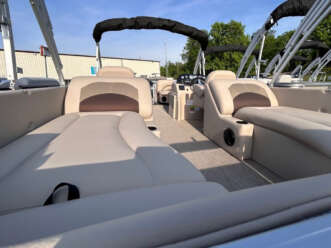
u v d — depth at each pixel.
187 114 3.66
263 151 1.67
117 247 0.20
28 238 0.31
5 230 0.33
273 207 0.27
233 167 1.70
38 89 1.27
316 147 1.12
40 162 0.68
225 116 2.16
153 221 0.24
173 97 3.77
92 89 1.83
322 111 1.83
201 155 1.97
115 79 1.98
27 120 1.09
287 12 3.38
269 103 2.21
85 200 0.44
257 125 1.73
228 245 0.22
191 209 0.26
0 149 0.83
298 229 0.25
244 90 2.24
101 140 0.91
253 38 4.54
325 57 6.78
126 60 26.31
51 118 1.49
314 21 2.55
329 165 1.10
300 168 1.30
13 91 0.97
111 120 1.34
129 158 0.73
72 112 1.71
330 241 0.26
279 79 3.30
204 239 0.22
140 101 1.85
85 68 22.48
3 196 0.52
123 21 3.83
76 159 0.71
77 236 0.22
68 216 0.37
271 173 1.58
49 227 0.34
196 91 3.56
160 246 0.21
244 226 0.24
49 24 1.97
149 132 1.08
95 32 3.85
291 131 1.31
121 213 0.39
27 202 0.51
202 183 0.56
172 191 0.50
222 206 0.27
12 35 1.35
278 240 0.24
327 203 0.28
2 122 0.86
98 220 0.37
